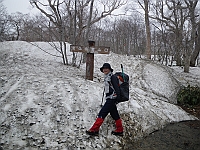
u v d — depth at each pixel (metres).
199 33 15.59
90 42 5.93
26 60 8.23
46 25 8.13
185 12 15.69
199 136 4.36
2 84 4.47
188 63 12.80
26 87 4.50
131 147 3.64
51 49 11.04
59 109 4.00
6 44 10.75
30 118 3.55
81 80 5.69
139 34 30.25
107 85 3.69
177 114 5.59
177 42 16.53
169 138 4.16
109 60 10.99
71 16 9.05
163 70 9.84
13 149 2.86
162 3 16.25
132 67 10.04
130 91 6.17
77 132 3.58
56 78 5.43
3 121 3.35
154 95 6.89
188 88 7.38
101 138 3.62
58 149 3.08
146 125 4.46
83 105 4.35
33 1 11.97
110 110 3.65
